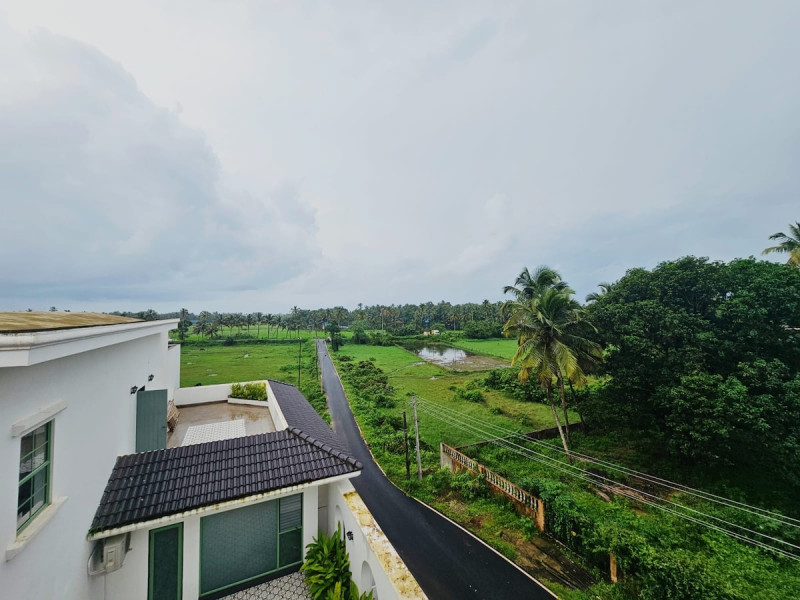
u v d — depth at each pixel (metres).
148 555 6.40
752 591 9.52
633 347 17.61
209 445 8.08
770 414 13.68
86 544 5.55
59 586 4.68
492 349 71.06
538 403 31.64
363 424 27.89
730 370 16.42
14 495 3.78
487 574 11.41
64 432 5.00
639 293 19.78
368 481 18.64
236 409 14.82
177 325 13.09
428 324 120.38
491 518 14.61
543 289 20.41
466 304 126.06
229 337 93.19
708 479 16.19
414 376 47.16
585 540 11.77
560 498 13.27
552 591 10.60
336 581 6.66
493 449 20.95
